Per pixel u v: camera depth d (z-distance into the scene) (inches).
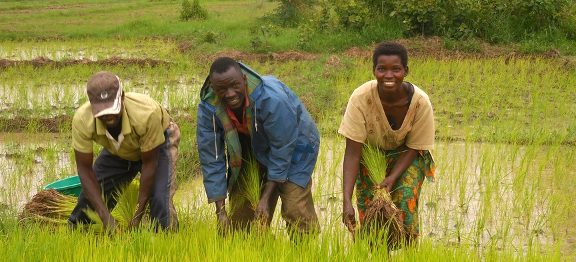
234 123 185.8
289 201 194.2
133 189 210.4
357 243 177.9
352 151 188.9
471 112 417.4
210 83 184.1
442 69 549.6
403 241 185.0
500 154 333.4
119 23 923.4
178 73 558.3
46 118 403.2
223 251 173.9
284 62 607.8
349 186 187.6
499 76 527.2
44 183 295.9
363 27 677.9
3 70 563.2
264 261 171.3
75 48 725.9
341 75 520.1
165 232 194.2
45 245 181.0
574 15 665.6
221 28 815.1
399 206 189.8
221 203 193.8
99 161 207.3
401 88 180.7
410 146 189.3
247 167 195.9
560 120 400.2
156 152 195.9
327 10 703.1
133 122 186.9
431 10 656.4
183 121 395.2
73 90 495.8
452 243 217.9
